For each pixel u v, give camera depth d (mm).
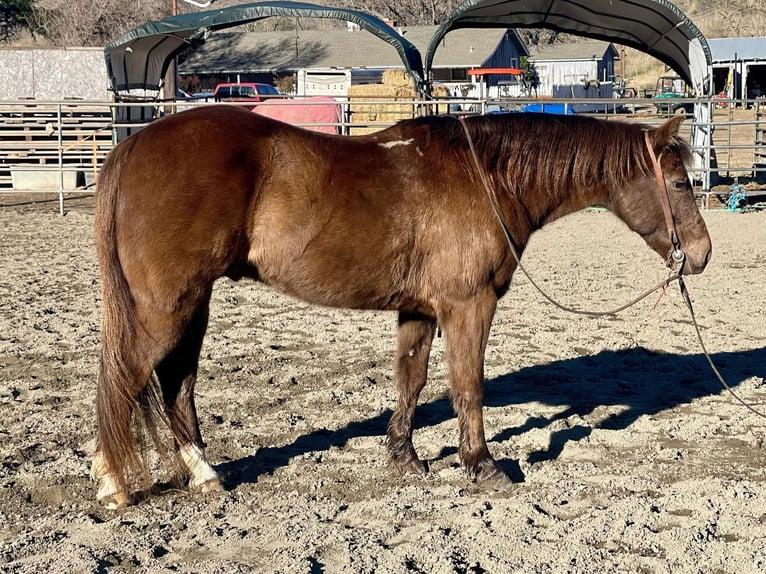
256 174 4250
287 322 8375
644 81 57594
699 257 5016
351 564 3719
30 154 19078
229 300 9359
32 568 3652
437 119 4738
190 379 4539
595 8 16531
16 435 5305
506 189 4695
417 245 4512
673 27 16516
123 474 4258
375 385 6449
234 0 60406
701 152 17234
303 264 4379
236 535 4008
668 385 6555
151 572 3648
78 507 4344
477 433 4676
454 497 4504
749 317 8508
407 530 4078
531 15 17391
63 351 7227
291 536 3988
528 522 4152
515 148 4715
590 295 9430
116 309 4082
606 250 12414
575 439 5395
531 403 6141
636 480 4699
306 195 4293
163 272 4109
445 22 16047
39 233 13820
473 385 4613
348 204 4359
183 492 4496
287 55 43875
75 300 9148
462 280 4531
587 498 4516
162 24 16781
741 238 13094
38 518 4207
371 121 19172
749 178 19516
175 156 4152
